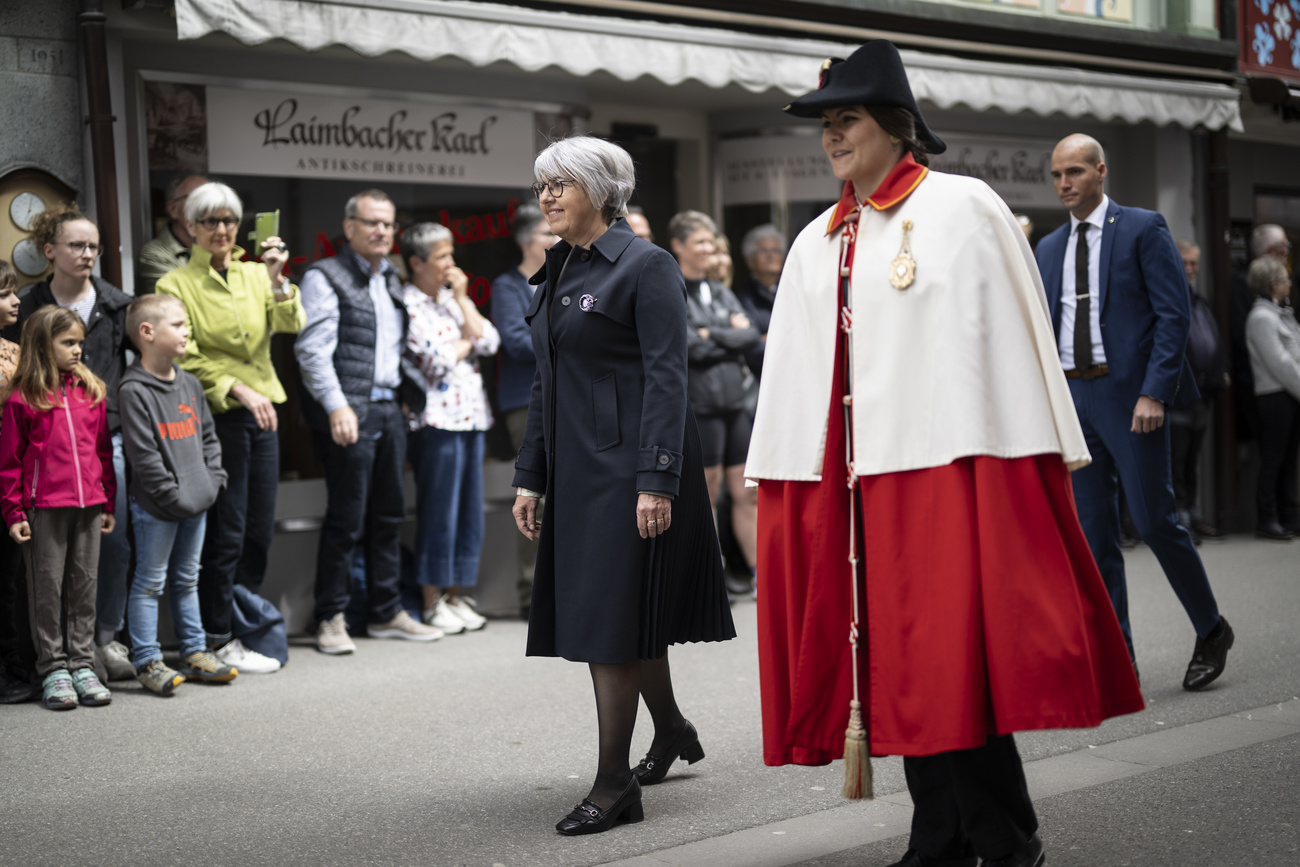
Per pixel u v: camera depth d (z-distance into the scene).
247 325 5.96
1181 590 5.23
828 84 2.93
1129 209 5.20
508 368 7.36
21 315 5.55
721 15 7.33
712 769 4.25
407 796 4.01
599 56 6.68
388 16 6.12
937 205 2.86
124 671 5.81
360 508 6.41
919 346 2.84
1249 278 10.25
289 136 6.80
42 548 5.22
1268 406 10.05
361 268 6.54
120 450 5.79
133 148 6.35
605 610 3.62
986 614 2.72
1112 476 5.25
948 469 2.78
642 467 3.58
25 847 3.59
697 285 7.36
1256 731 4.54
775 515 3.05
